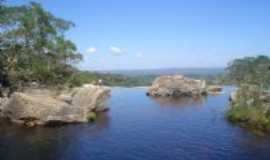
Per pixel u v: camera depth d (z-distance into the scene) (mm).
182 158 33812
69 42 51562
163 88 109375
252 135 45062
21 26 32531
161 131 48062
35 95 53625
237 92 66188
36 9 36375
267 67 76125
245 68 101188
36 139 41719
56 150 36688
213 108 75312
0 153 35062
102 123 54531
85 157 34219
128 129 49438
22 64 32406
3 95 34344
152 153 35750
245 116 54781
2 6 26969
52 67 45406
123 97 103750
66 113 52969
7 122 51438
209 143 40438
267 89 61750
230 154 35406
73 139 42156
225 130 48719
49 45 40469
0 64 28812
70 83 63656
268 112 52719
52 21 43125
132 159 33500
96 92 67875
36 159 33250
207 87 124250
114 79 171125
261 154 35375
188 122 56156
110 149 37438
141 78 186125
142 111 70438
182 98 102000
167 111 70625
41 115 50219
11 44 30062
